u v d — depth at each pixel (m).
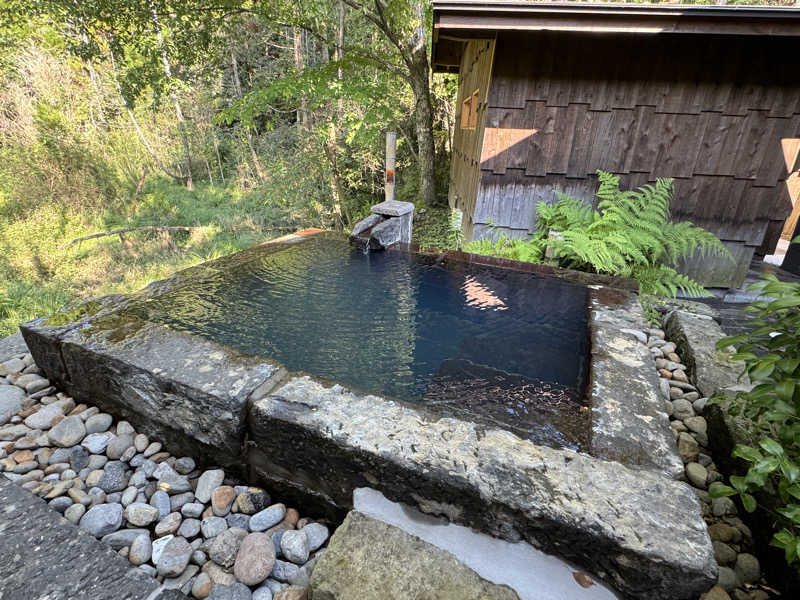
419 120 7.67
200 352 1.69
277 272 3.16
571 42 3.46
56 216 7.40
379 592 0.98
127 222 8.62
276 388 1.49
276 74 10.34
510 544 1.13
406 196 9.49
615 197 3.74
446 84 9.20
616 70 3.50
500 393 1.74
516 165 3.96
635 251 3.33
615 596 1.02
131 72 7.00
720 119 3.51
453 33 3.48
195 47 7.32
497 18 3.06
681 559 0.91
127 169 10.62
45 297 4.70
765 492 1.20
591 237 3.57
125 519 1.35
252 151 11.87
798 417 1.04
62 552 1.12
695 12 2.82
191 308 2.51
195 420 1.49
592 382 1.63
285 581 1.16
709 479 1.43
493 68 3.62
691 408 1.80
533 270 3.17
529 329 2.36
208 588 1.12
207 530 1.30
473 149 4.82
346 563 1.05
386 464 1.19
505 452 1.20
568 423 1.50
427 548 1.09
